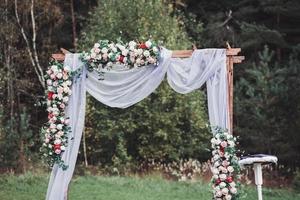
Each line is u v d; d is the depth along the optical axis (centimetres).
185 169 1504
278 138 1526
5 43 1617
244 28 1762
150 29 1530
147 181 1352
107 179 1328
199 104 1552
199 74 810
